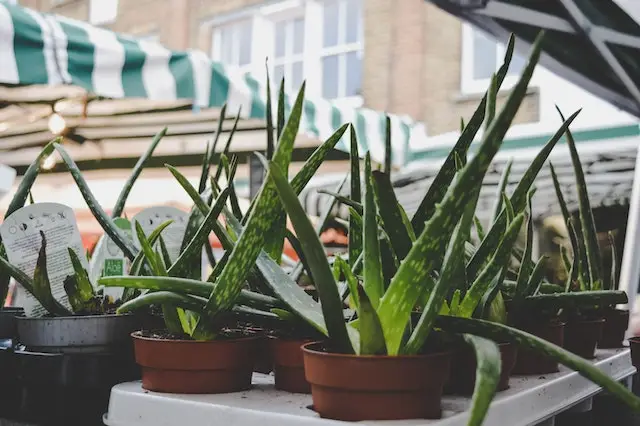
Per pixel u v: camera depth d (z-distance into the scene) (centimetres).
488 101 40
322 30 423
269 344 60
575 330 72
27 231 67
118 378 62
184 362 51
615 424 74
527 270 57
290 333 55
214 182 59
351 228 57
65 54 151
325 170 285
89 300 66
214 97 187
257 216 46
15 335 69
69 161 66
